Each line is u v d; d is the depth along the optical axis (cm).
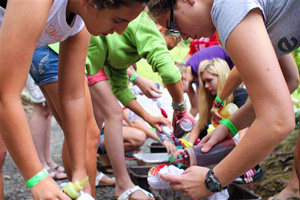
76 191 165
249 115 197
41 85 215
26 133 146
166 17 165
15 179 308
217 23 146
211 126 320
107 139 267
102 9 140
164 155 345
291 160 320
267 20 152
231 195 244
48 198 147
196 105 406
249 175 289
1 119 144
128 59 270
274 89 137
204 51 396
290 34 157
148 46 258
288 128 139
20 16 139
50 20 155
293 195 241
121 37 263
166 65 259
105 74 274
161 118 281
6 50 140
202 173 162
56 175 315
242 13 139
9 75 141
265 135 141
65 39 177
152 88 293
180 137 286
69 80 183
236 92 304
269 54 138
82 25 176
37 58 206
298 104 404
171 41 276
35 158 149
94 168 210
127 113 370
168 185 181
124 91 291
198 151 192
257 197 224
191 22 159
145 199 252
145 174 300
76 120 185
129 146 358
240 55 140
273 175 303
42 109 317
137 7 140
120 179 267
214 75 305
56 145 423
